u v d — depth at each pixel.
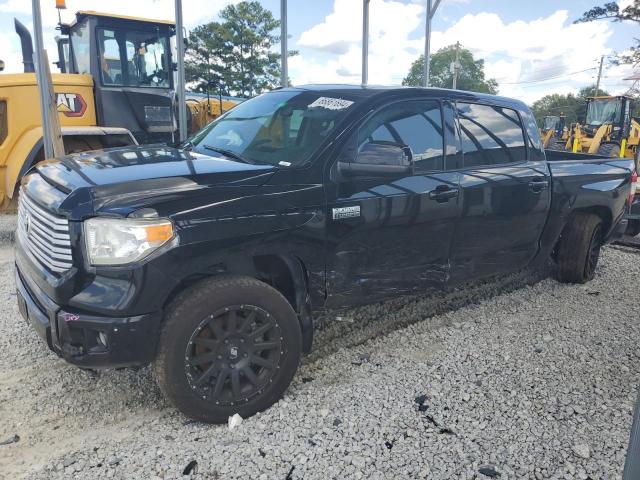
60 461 2.63
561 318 4.57
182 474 2.54
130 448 2.74
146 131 8.02
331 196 3.28
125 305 2.62
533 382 3.43
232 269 3.04
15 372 3.49
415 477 2.54
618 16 31.47
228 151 3.67
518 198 4.42
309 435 2.85
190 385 2.82
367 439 2.81
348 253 3.42
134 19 7.59
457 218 3.98
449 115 4.08
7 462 2.63
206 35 50.88
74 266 2.67
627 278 5.77
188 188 2.84
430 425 2.95
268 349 3.05
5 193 6.99
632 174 5.71
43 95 5.98
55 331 2.73
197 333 2.81
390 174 3.36
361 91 3.83
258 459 2.65
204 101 9.55
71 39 8.08
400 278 3.75
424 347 3.95
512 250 4.58
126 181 2.81
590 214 5.36
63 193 2.79
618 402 3.21
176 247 2.70
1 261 5.99
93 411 3.09
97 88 7.49
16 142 6.92
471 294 5.14
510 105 4.67
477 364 3.68
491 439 2.83
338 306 3.53
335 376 3.49
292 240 3.12
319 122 3.53
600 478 2.55
